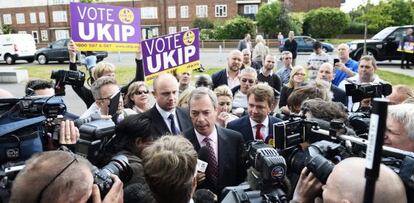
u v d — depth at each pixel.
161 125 3.23
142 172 1.86
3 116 2.38
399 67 16.31
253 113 3.29
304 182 1.54
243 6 44.00
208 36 37.91
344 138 1.81
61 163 1.31
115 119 3.23
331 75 5.05
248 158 1.94
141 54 4.97
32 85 3.48
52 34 49.75
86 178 1.31
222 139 2.92
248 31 36.66
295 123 1.97
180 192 1.65
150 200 1.67
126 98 4.15
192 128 2.94
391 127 1.92
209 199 2.06
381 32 17.61
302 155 1.88
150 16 46.06
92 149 1.87
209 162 2.79
